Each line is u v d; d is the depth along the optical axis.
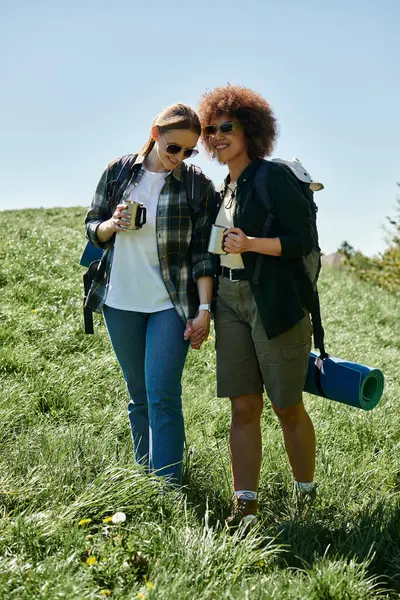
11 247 9.64
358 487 4.54
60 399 5.29
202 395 5.89
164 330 4.02
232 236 3.67
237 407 4.07
